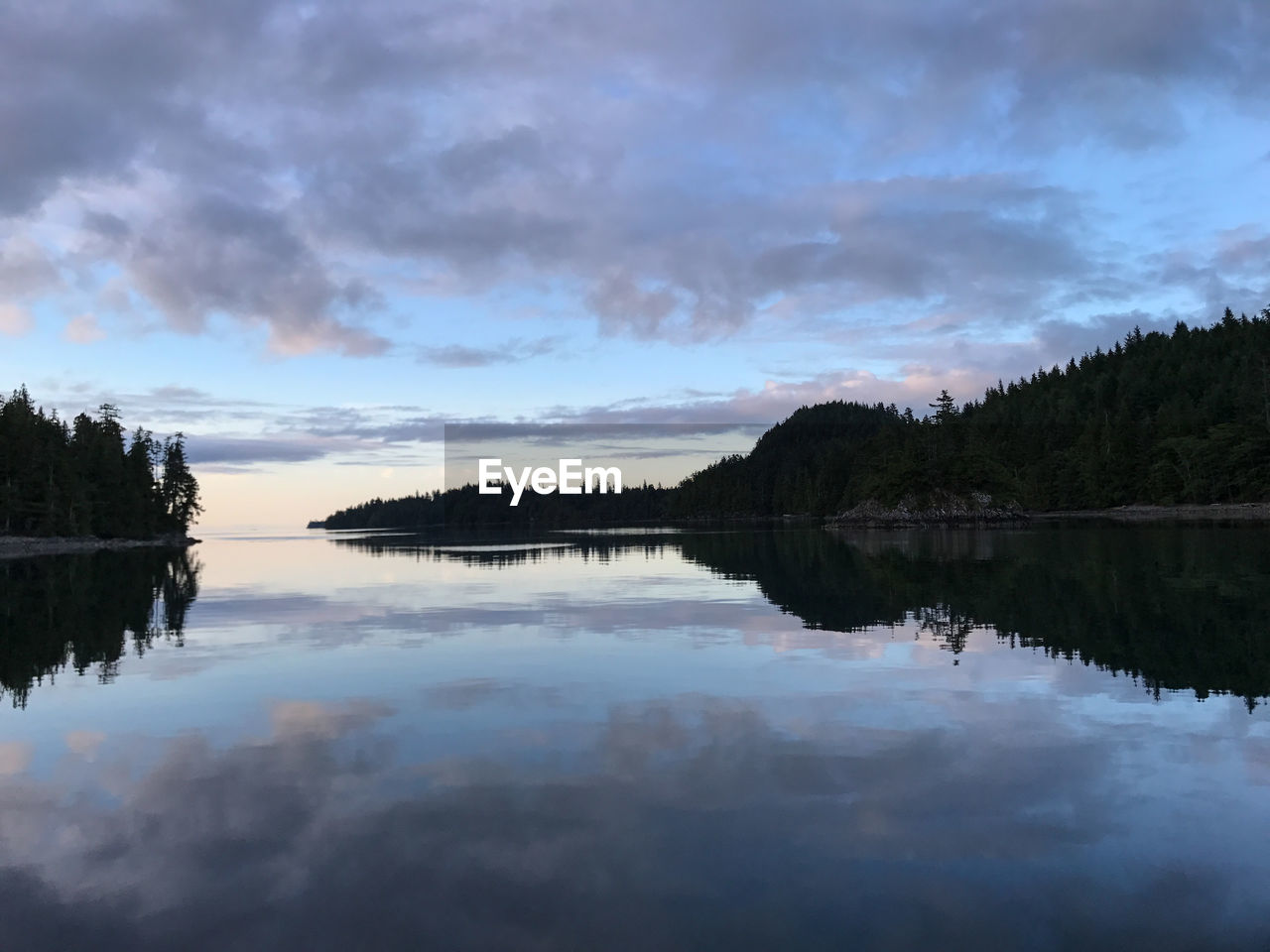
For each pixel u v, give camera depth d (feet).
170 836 20.94
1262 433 360.69
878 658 42.86
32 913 16.99
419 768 26.16
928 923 16.35
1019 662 41.27
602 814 21.99
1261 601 60.54
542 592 79.30
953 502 336.90
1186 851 19.51
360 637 53.16
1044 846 19.83
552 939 15.79
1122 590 69.36
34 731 31.19
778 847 19.86
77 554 205.87
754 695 35.14
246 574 114.62
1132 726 29.81
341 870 18.86
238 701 35.58
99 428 377.91
